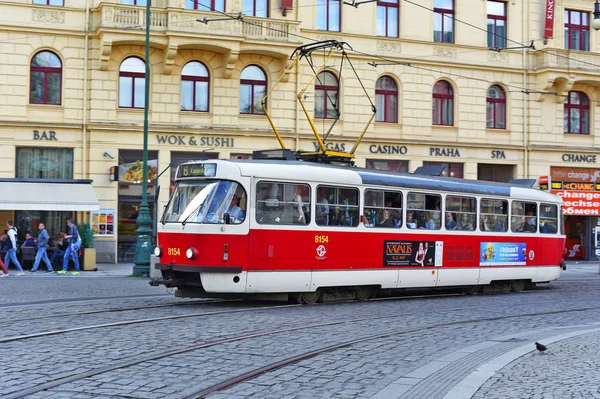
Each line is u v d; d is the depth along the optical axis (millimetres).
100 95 30484
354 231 17734
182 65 31406
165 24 30141
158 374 8969
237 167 16031
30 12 29828
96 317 13906
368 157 33938
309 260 16844
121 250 30969
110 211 30516
